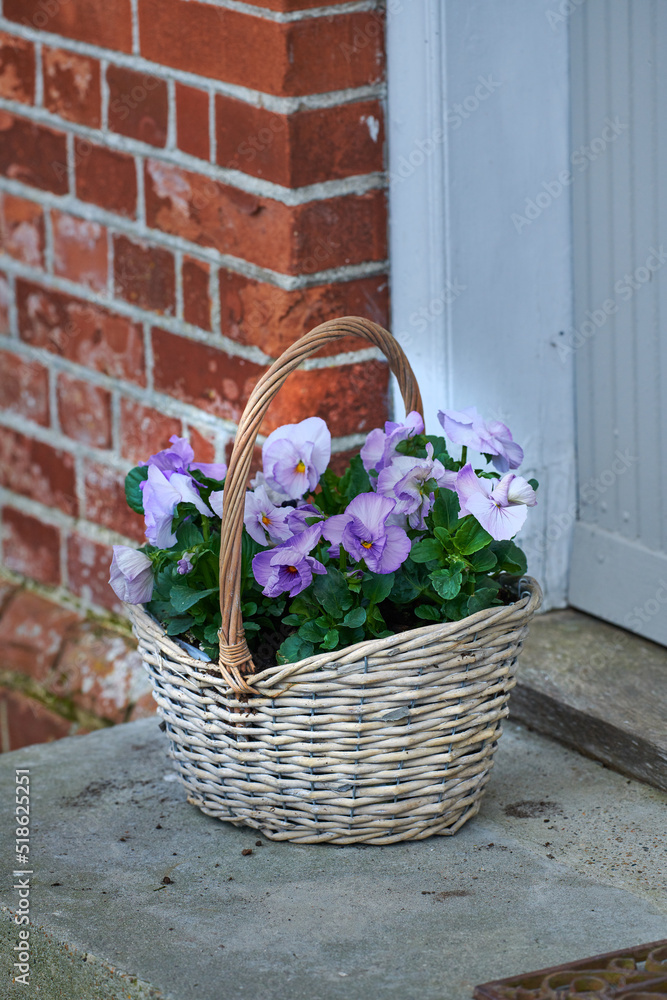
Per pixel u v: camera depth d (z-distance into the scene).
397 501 2.47
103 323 2.93
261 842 2.52
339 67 2.66
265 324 2.71
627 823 2.54
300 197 2.66
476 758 2.48
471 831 2.53
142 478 2.57
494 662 2.46
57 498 3.06
